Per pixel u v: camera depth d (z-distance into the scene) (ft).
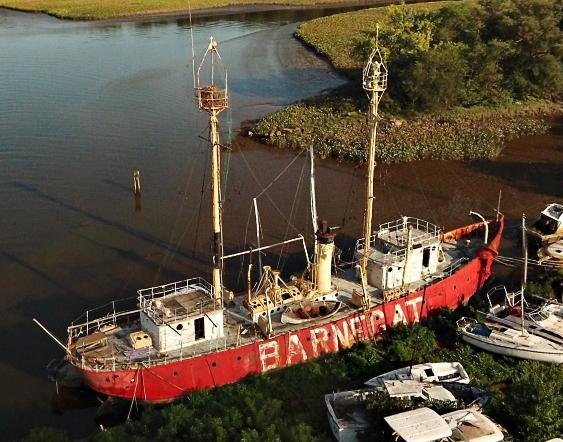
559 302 135.23
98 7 526.98
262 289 127.03
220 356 111.96
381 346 126.72
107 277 152.97
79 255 162.61
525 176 217.56
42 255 162.50
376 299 130.00
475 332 124.36
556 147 246.06
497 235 152.35
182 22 488.85
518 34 290.97
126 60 361.10
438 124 264.52
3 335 131.03
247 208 188.24
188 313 113.19
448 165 225.35
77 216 183.21
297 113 267.39
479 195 201.98
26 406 112.88
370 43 290.56
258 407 104.22
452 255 148.15
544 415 96.78
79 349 112.68
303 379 114.83
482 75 284.61
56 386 116.98
